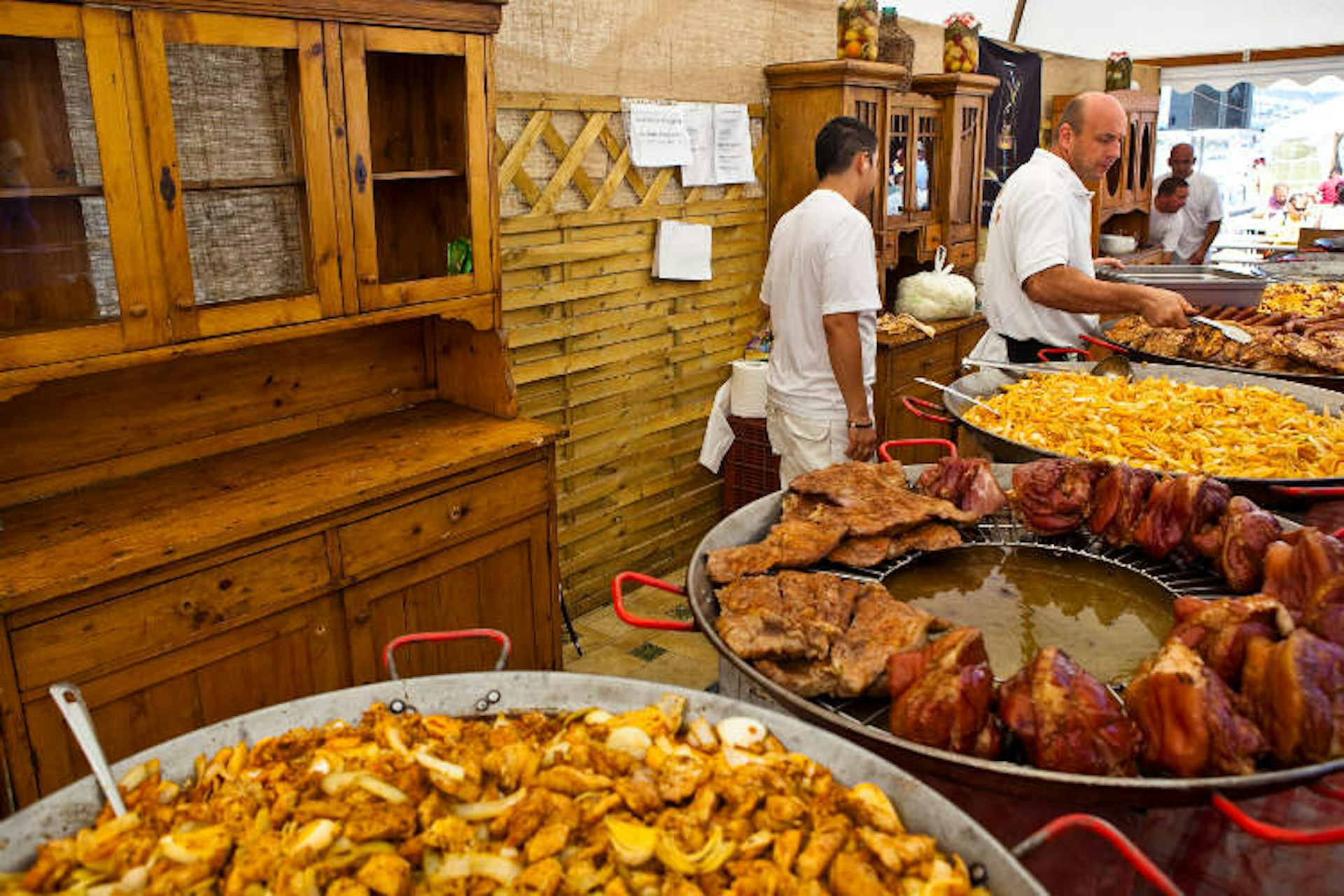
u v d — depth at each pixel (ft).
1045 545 6.08
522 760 3.81
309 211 7.02
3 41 5.64
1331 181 25.72
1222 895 4.00
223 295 6.82
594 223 11.05
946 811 3.48
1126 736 3.93
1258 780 3.59
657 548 12.97
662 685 4.24
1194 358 11.16
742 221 13.02
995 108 17.51
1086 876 4.15
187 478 7.43
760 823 3.57
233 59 6.59
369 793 3.63
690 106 11.82
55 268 6.00
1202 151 27.04
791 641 4.64
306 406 8.50
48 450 7.03
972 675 4.12
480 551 8.24
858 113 12.78
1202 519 5.59
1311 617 4.62
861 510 5.89
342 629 7.36
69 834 3.59
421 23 7.38
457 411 9.11
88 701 6.02
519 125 10.12
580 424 11.53
